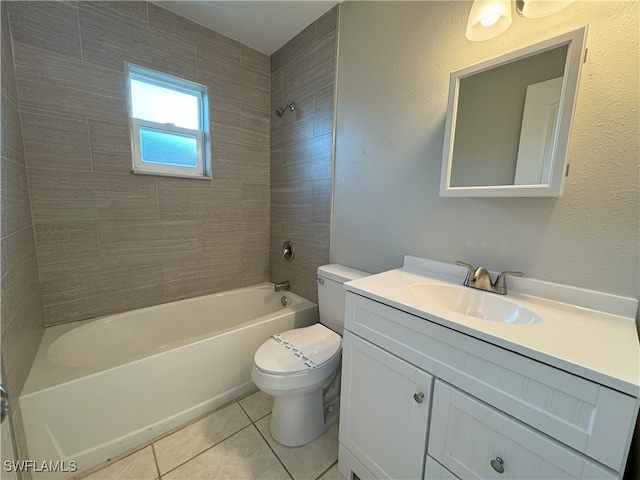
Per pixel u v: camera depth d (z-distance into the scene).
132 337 1.68
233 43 1.93
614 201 0.79
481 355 0.68
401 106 1.31
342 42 1.56
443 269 1.19
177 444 1.27
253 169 2.16
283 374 1.15
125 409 1.20
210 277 2.05
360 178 1.55
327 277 1.58
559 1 0.81
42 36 1.30
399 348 0.87
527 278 0.96
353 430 1.06
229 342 1.51
